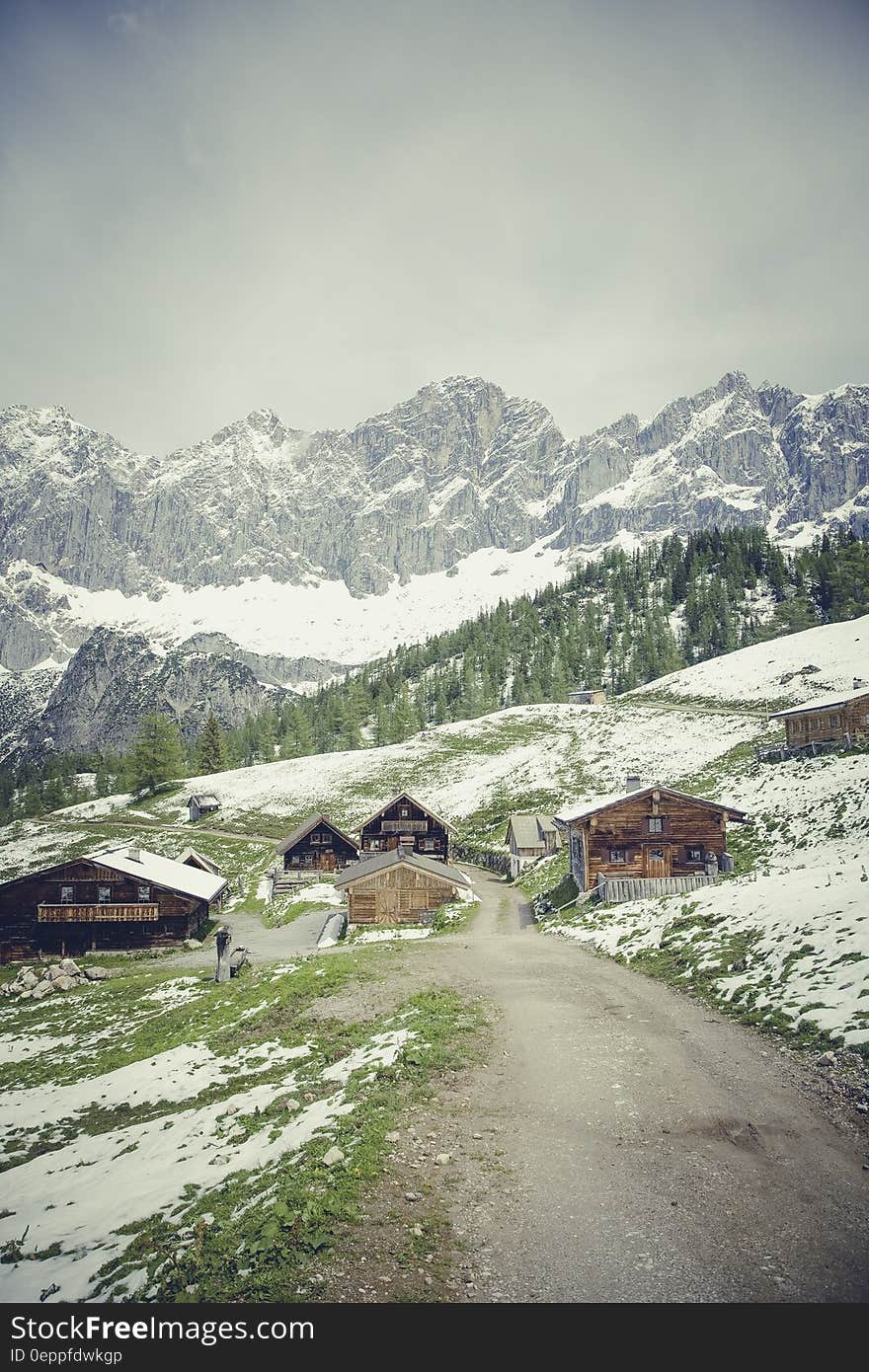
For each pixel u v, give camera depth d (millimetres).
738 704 125250
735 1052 17812
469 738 148625
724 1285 9648
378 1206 12078
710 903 32469
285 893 83188
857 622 153625
